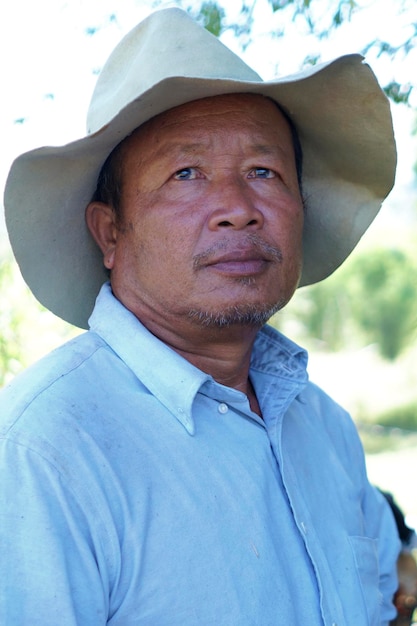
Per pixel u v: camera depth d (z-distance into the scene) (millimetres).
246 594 1451
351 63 1680
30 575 1292
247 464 1597
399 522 2613
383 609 2244
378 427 13188
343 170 2018
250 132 1685
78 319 1958
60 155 1639
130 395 1542
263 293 1646
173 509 1444
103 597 1354
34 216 1755
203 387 1610
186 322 1658
